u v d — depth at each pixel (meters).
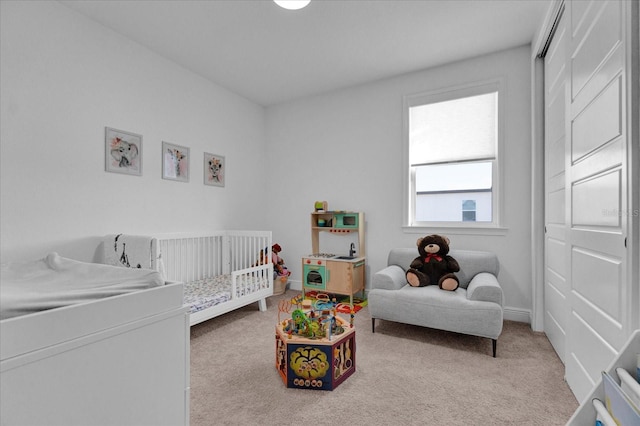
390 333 2.74
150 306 1.03
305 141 4.23
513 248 3.05
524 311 3.00
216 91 3.79
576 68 1.73
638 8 1.17
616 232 1.30
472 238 3.22
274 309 3.45
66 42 2.41
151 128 3.05
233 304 2.97
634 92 1.18
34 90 2.24
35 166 2.25
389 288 2.75
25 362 0.74
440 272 2.88
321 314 2.16
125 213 2.82
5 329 0.72
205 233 3.54
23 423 0.74
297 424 1.57
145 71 2.99
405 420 1.60
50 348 0.79
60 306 0.87
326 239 4.09
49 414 0.79
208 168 3.67
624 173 1.23
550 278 2.55
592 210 1.53
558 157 2.31
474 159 3.24
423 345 2.49
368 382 1.95
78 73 2.49
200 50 3.06
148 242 2.36
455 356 2.29
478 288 2.39
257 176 4.40
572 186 1.81
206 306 2.71
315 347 1.88
